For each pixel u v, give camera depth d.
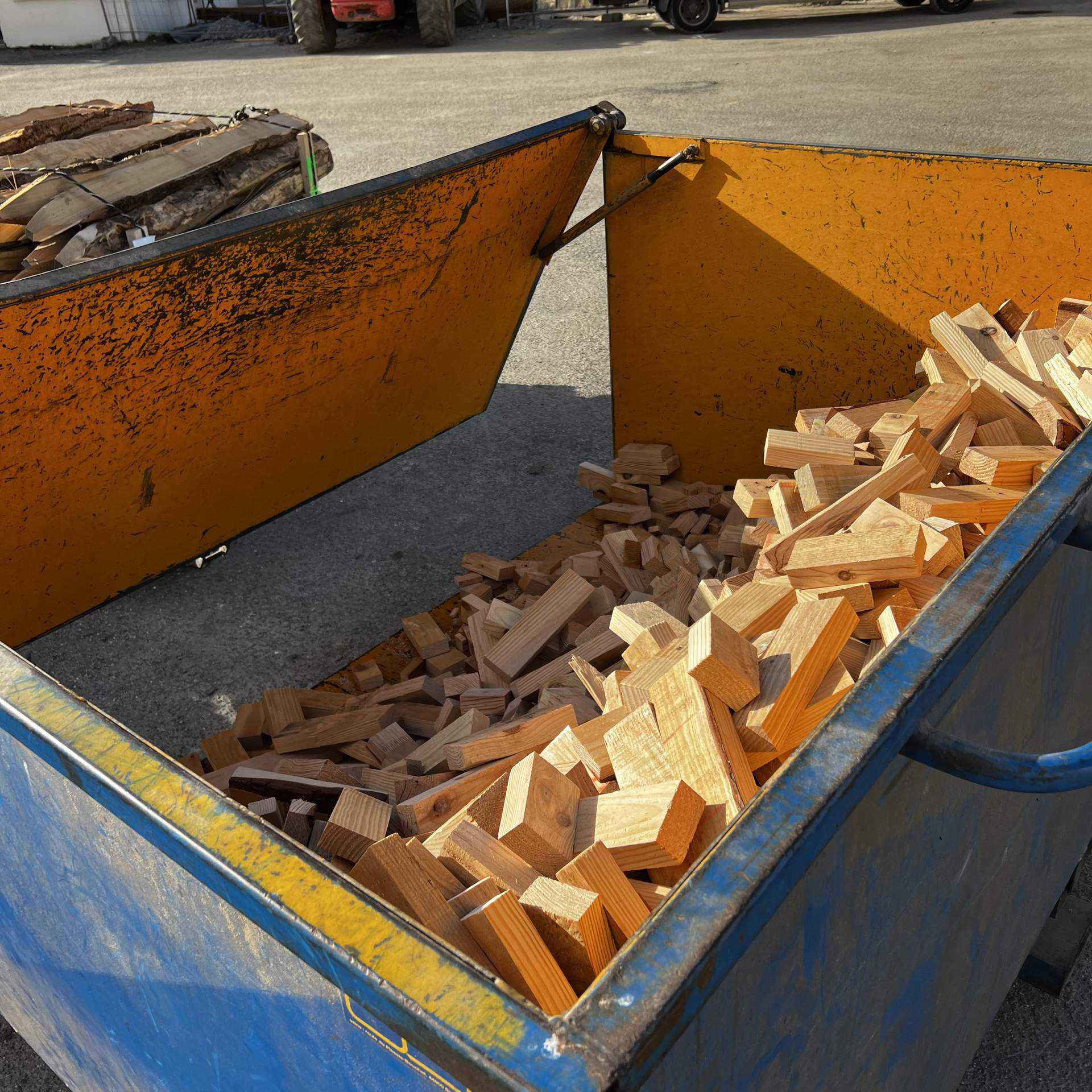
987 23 13.24
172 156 3.64
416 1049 0.67
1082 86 9.23
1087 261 2.41
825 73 10.54
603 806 1.14
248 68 14.00
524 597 2.75
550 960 0.89
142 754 0.85
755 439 3.25
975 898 1.34
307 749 2.26
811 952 0.88
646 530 3.24
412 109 10.18
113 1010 1.18
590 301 5.52
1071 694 1.45
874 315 2.82
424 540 3.42
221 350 2.32
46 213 3.31
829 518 1.72
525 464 3.88
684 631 1.64
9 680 0.98
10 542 2.20
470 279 2.96
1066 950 1.90
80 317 1.96
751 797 1.14
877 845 0.95
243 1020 0.92
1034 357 2.13
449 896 1.06
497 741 1.61
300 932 0.68
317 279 2.41
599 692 1.79
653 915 0.64
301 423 2.77
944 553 1.50
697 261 3.05
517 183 2.79
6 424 1.98
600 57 12.62
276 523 3.56
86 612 2.51
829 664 1.25
